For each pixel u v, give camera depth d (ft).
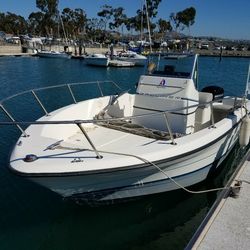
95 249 14.38
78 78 77.51
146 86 19.43
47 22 226.38
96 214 16.22
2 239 14.62
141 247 14.55
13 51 156.15
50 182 13.50
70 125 18.21
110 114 20.93
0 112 36.42
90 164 13.28
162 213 16.75
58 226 15.55
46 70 91.35
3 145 25.25
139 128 18.60
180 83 18.25
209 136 16.60
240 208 13.69
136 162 13.79
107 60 100.89
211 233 12.12
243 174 16.65
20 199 17.67
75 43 171.73
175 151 14.78
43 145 14.71
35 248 14.20
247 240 11.80
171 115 18.40
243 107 21.56
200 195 18.30
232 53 190.70
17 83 65.41
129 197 15.93
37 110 38.22
